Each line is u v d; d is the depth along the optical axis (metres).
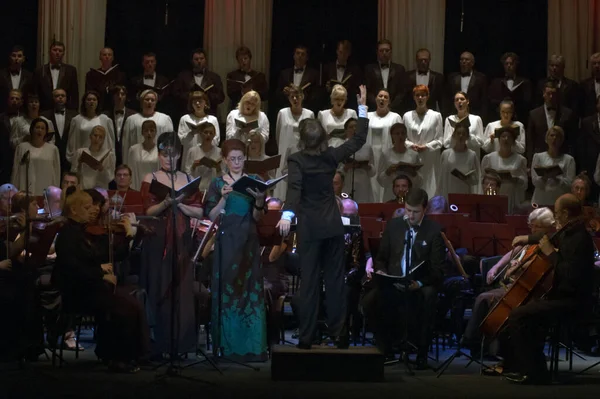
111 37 17.08
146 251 9.05
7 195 10.06
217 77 15.31
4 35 16.69
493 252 10.54
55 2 15.99
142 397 7.02
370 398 7.11
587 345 10.58
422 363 8.88
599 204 13.67
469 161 13.98
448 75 15.45
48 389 7.32
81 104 14.45
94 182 13.79
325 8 17.31
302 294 7.98
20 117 14.48
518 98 15.02
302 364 7.87
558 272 8.18
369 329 10.72
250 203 8.93
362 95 8.21
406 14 16.09
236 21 16.33
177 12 17.30
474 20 17.09
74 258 8.33
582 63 16.16
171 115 15.34
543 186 13.60
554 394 7.44
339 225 7.86
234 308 8.88
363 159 13.83
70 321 9.17
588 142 14.27
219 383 7.68
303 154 7.89
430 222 9.15
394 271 9.08
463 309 10.47
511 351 8.54
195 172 13.66
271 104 16.95
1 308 8.71
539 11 16.95
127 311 8.32
